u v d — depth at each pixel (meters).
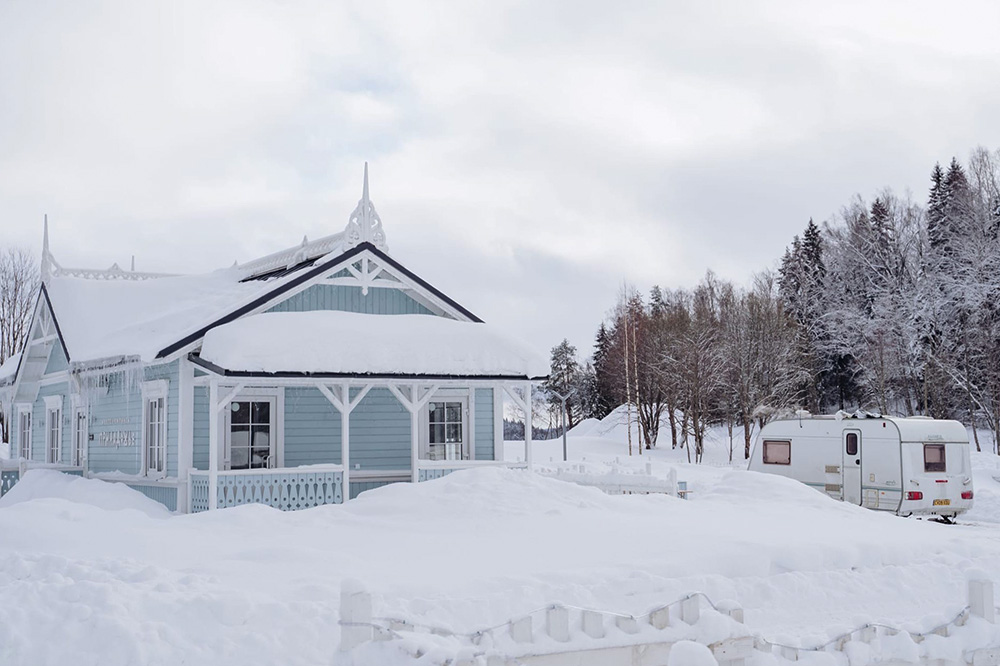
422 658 5.49
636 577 10.55
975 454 40.28
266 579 10.07
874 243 74.62
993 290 59.66
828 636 6.87
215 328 21.02
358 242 23.88
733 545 12.29
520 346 23.44
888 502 22.66
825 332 73.19
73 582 9.33
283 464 22.47
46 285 29.91
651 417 71.81
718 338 66.88
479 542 12.91
